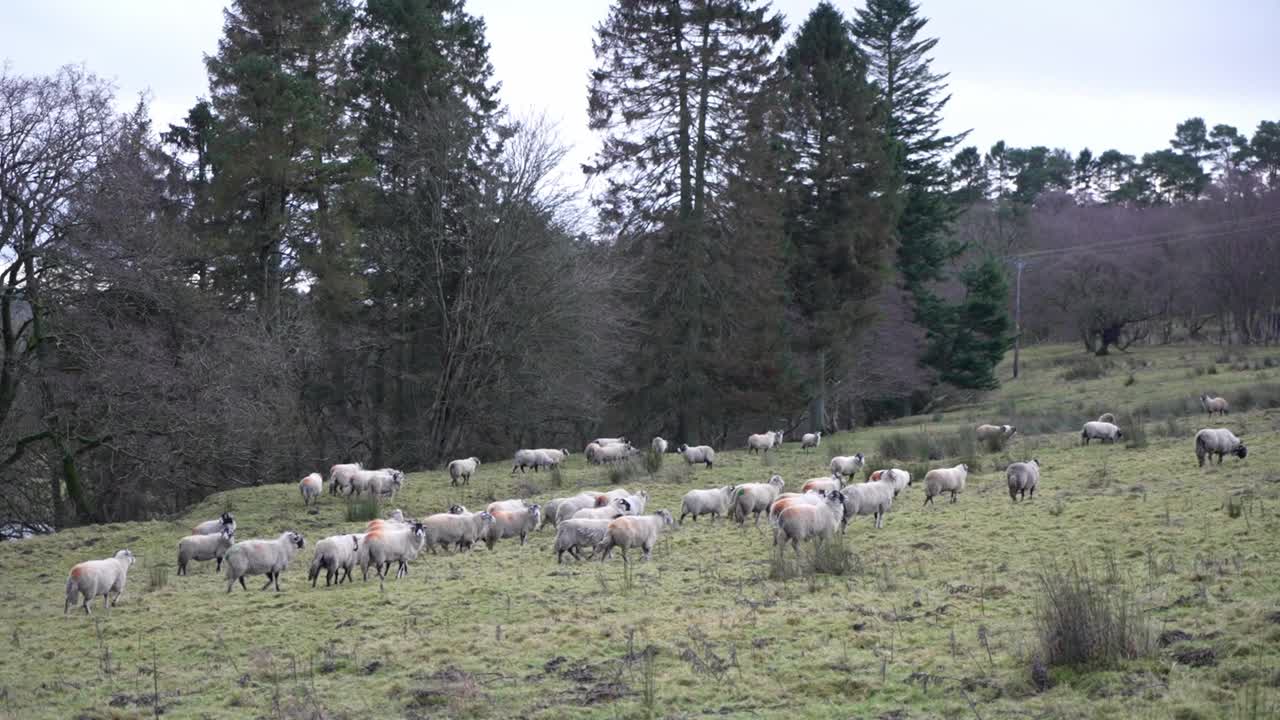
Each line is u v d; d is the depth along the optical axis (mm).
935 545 16609
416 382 42750
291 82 35344
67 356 28031
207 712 9828
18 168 25516
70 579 15023
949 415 52000
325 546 16203
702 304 43406
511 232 38594
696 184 42219
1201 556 13312
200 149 46812
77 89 26359
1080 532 16328
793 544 16469
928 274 57406
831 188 46562
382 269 42031
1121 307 73688
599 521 17594
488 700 9719
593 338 39344
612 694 9648
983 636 10469
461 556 18891
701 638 11414
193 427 27266
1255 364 51594
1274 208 77812
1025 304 83500
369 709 9703
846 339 46469
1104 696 8523
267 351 30703
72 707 10203
